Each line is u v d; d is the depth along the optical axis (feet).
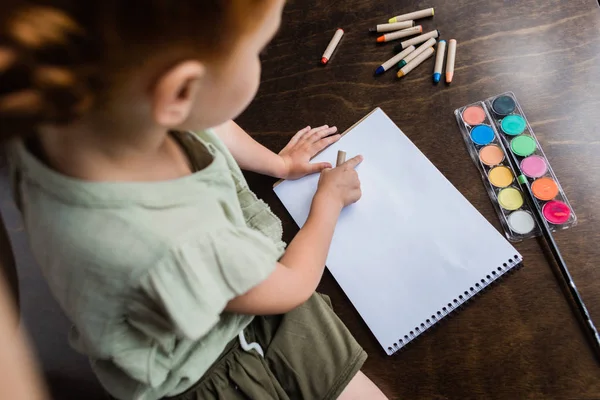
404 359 2.39
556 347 2.26
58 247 1.70
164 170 1.83
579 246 2.35
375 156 2.68
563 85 2.61
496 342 2.32
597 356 2.22
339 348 2.41
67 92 1.20
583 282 2.30
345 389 2.40
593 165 2.45
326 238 2.40
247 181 2.76
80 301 1.79
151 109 1.41
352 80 2.83
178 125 1.67
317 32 2.94
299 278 2.20
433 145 2.65
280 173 2.68
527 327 2.31
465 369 2.32
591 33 2.66
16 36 1.09
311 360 2.43
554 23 2.71
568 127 2.53
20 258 3.28
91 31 1.18
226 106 1.67
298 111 2.84
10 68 1.13
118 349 1.90
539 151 2.52
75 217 1.65
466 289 2.40
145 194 1.67
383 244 2.53
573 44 2.66
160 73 1.35
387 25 2.83
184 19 1.26
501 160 2.55
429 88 2.73
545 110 2.58
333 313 2.48
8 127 1.21
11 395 0.76
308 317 2.48
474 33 2.78
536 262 2.38
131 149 1.63
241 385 2.33
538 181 2.47
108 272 1.68
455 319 2.38
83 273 1.71
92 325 1.84
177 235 1.70
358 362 2.37
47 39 1.11
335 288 2.54
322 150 2.75
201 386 2.32
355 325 2.48
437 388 2.32
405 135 2.68
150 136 1.62
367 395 2.37
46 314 3.16
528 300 2.34
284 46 2.96
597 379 2.20
